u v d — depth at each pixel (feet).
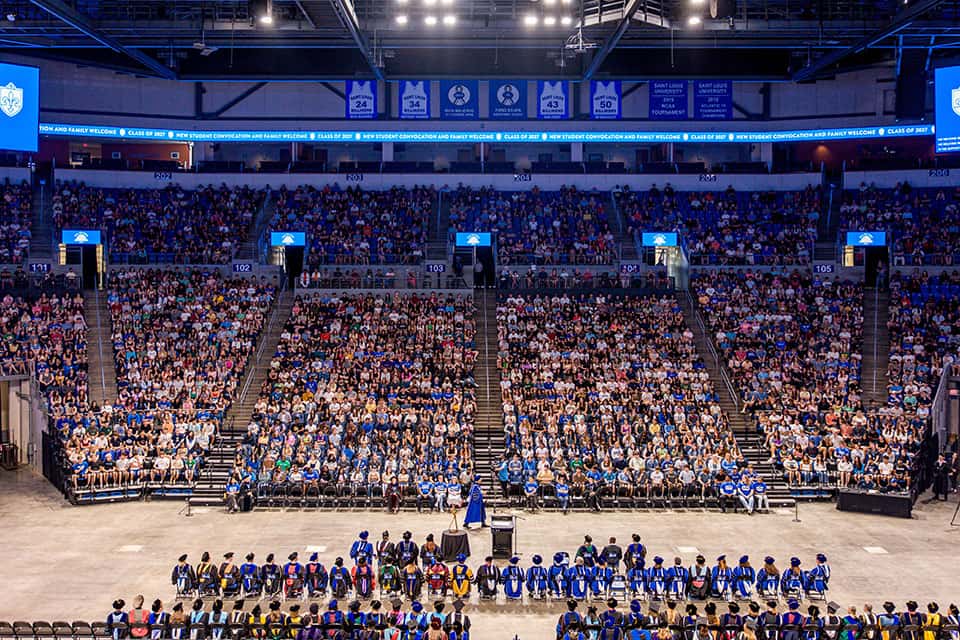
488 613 85.10
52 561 98.02
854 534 111.14
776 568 93.97
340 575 87.40
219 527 113.70
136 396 146.00
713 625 69.36
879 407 146.41
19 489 134.62
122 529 112.16
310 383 149.59
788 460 131.23
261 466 128.16
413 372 152.25
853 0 149.48
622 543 106.11
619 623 72.08
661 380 151.23
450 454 130.00
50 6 130.41
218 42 161.99
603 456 129.49
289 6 150.71
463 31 152.56
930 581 92.48
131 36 158.61
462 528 113.80
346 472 127.24
